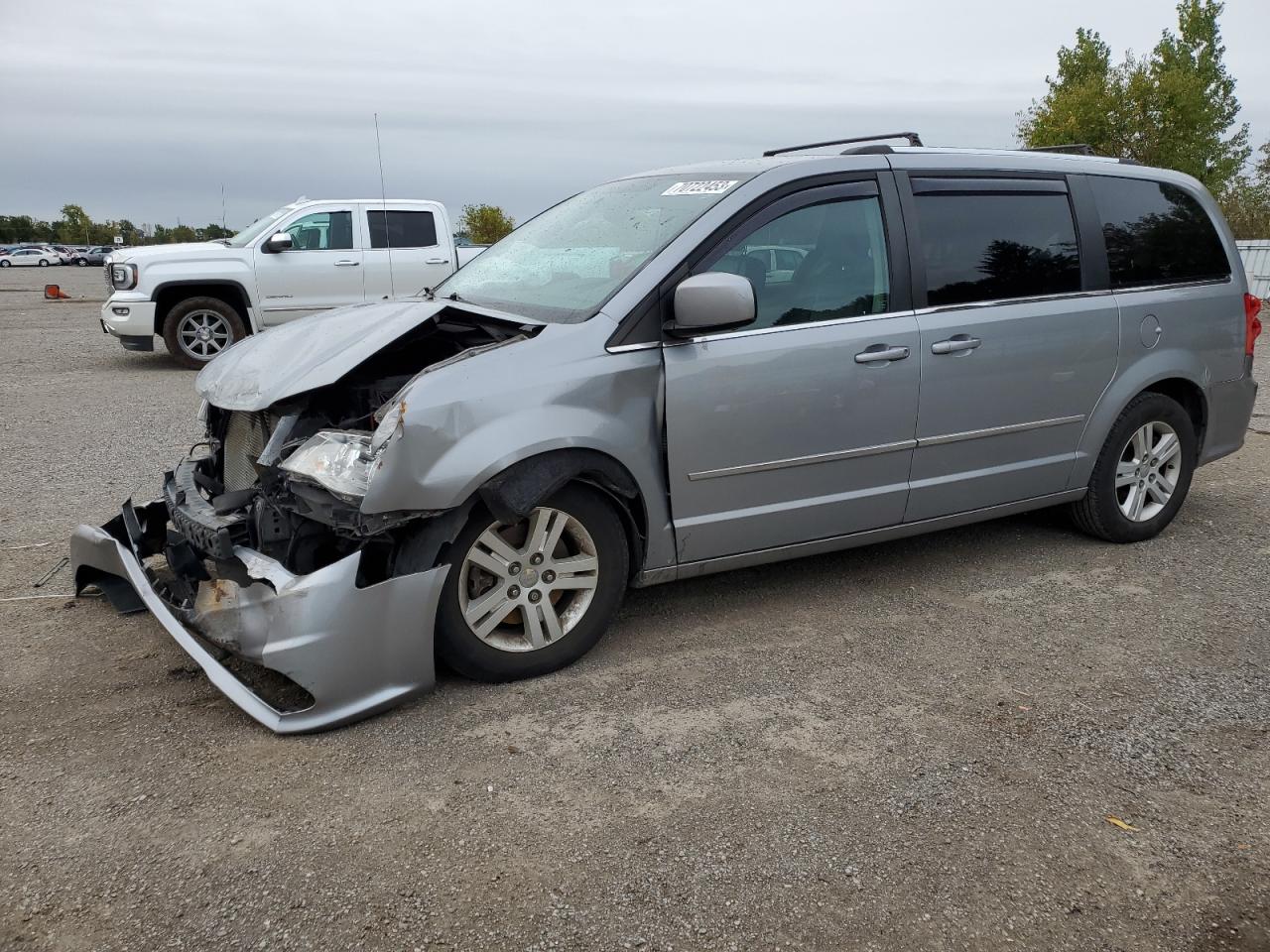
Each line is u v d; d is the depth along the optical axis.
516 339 3.43
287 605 3.05
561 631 3.57
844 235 4.01
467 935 2.30
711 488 3.76
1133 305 4.79
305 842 2.62
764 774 2.97
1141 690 3.53
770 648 3.86
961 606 4.30
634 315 3.56
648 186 4.36
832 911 2.39
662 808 2.79
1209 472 6.72
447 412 3.15
